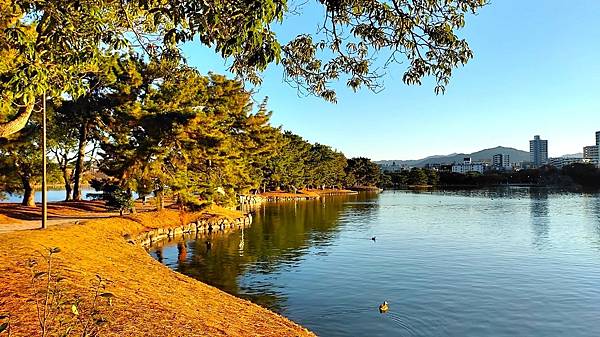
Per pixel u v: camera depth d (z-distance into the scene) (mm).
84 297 9969
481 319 17094
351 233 42438
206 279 22938
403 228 46812
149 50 8375
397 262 27797
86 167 48250
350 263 27375
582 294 20719
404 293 20547
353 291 20781
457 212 68125
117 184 36219
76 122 40781
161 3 5629
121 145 34719
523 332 15906
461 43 6262
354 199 106312
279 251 31656
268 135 60531
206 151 38812
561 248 33594
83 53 7066
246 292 20500
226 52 4789
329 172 135375
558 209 73312
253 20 4469
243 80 7312
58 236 18172
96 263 15531
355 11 6191
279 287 21422
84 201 43219
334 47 6867
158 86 36656
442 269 25797
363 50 6941
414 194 135000
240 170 51625
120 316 9352
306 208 76688
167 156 36875
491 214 64312
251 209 73875
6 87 6816
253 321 12719
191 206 41656
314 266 26391
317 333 15328
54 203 39938
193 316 11125
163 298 12508
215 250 31828
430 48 6332
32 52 6168
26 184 36594
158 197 38719
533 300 19688
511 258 29375
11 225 24234
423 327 16156
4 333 7188
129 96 35031
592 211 68812
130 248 22641
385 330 15734
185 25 6211
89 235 21406
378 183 183750
